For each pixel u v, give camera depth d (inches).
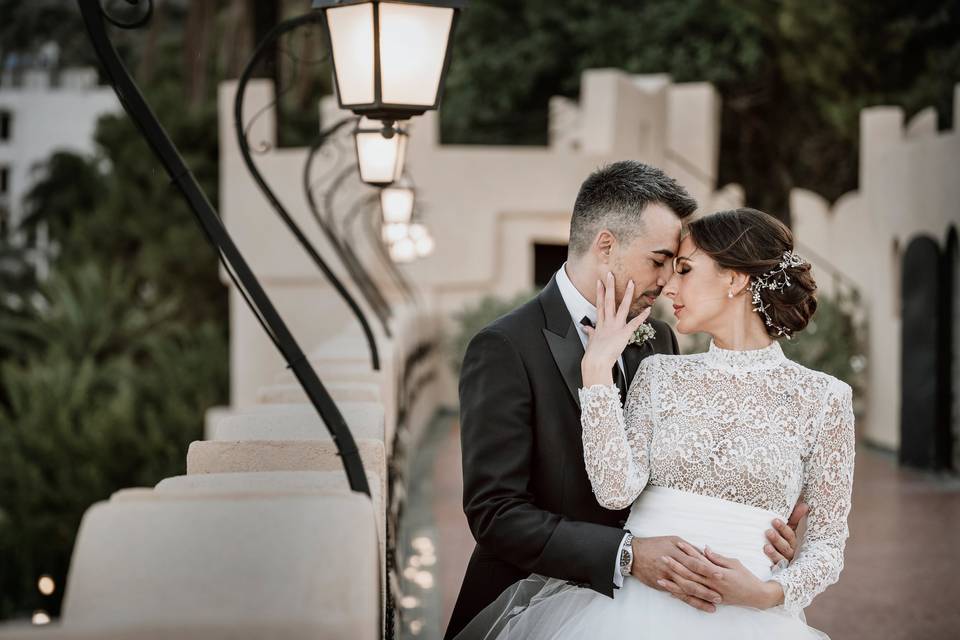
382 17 121.7
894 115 498.9
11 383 708.7
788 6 814.5
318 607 80.7
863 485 395.5
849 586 265.1
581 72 885.8
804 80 862.5
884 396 487.8
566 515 121.3
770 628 113.7
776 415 116.6
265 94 564.7
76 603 80.5
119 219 900.0
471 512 119.6
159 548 81.7
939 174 418.3
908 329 427.5
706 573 111.9
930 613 242.2
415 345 468.8
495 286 598.5
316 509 83.8
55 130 1593.3
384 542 120.3
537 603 120.8
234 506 83.8
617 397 115.1
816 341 481.4
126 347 796.6
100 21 98.1
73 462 671.1
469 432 121.3
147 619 77.0
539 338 122.9
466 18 918.4
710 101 637.3
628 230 119.3
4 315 825.5
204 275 882.8
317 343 566.3
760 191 902.4
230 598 80.7
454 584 251.8
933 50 794.8
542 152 589.0
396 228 352.5
